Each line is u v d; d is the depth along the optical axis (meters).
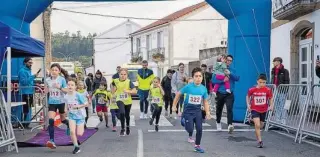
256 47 13.07
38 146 8.98
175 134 10.79
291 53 14.21
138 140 9.77
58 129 11.81
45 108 11.77
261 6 13.12
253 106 8.95
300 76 14.08
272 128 11.58
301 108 9.69
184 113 8.50
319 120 8.95
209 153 8.10
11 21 12.42
